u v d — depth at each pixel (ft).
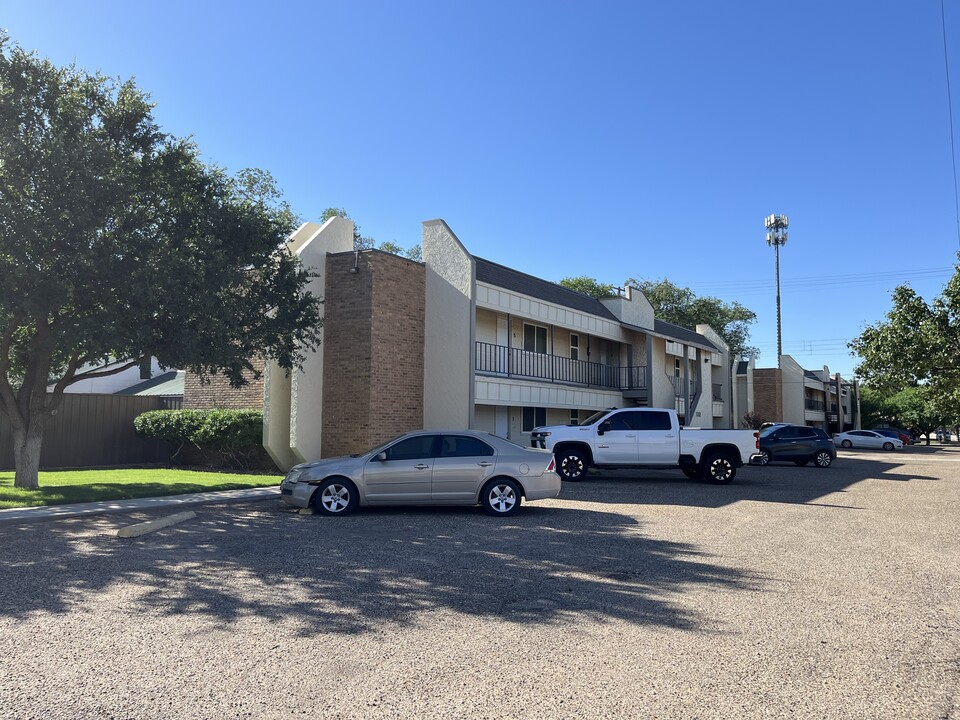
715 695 15.05
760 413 160.76
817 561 28.76
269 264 52.06
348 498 40.88
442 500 41.11
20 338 52.19
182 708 14.24
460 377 70.59
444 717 13.91
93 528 36.22
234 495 48.65
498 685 15.52
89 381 97.55
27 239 38.09
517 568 27.09
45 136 40.14
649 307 117.91
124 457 77.82
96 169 41.04
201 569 26.61
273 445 66.44
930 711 14.34
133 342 43.62
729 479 63.21
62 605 21.70
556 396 88.12
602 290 191.72
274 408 66.90
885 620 20.52
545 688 15.37
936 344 48.70
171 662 16.83
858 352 53.16
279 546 31.27
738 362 172.04
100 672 16.19
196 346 43.52
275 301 51.52
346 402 66.80
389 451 41.70
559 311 89.20
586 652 17.67
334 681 15.71
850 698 14.94
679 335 125.90
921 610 21.58
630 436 64.03
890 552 30.81
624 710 14.26
